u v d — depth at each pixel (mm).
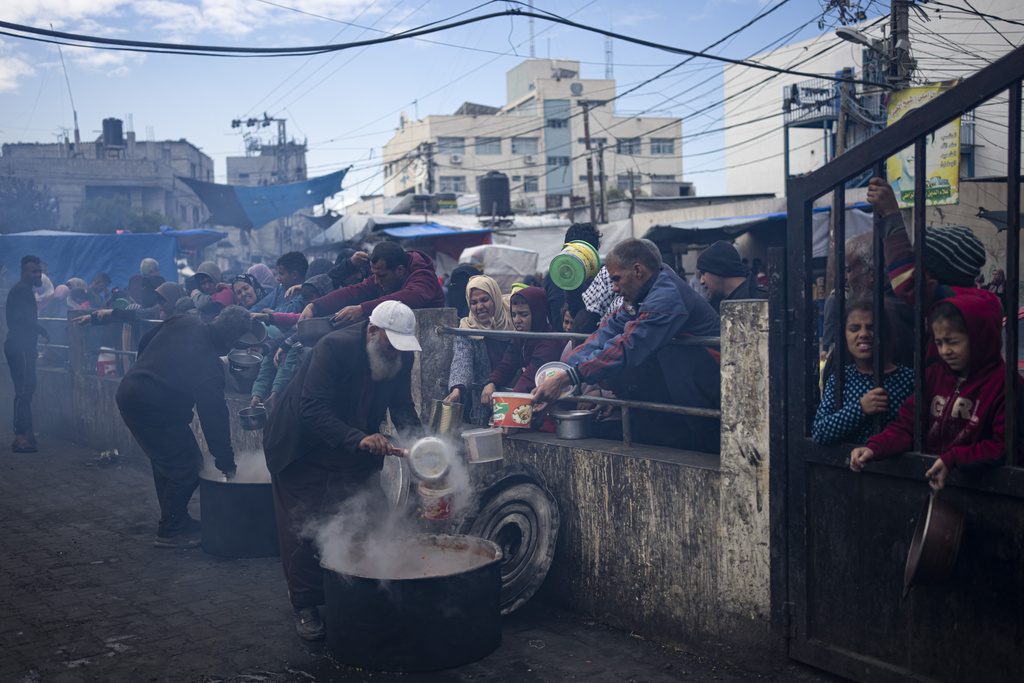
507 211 23016
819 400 3430
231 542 5344
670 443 4293
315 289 6285
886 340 3160
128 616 4418
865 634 3229
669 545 3875
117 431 8633
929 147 10195
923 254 2959
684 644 3838
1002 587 2793
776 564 3484
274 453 4176
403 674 3617
